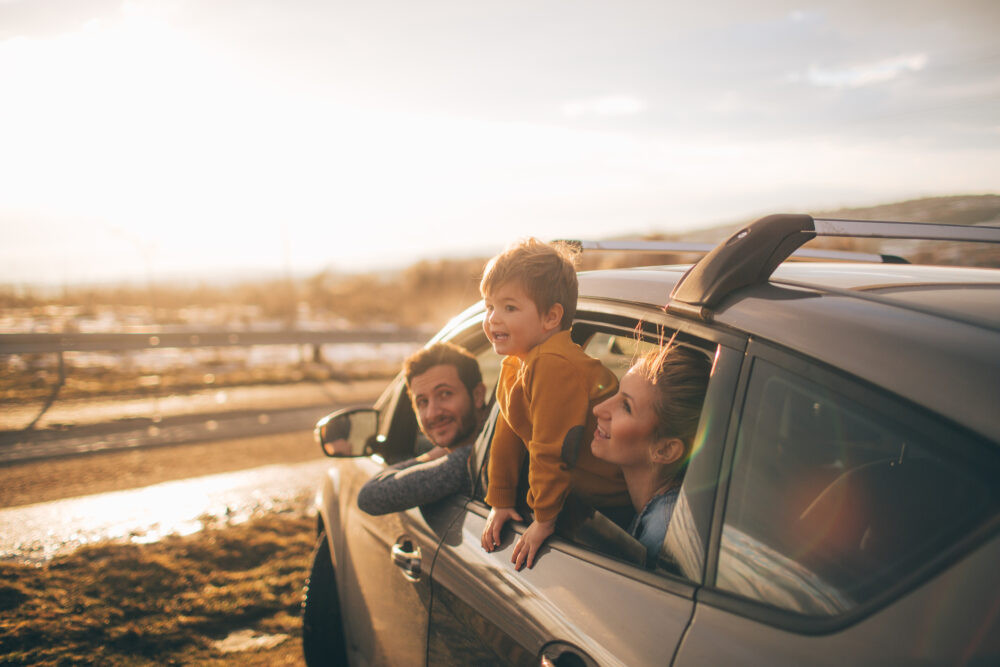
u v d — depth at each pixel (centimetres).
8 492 628
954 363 98
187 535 514
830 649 96
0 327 1908
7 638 345
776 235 136
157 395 1151
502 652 154
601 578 138
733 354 129
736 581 115
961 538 89
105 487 645
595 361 167
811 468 111
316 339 1634
